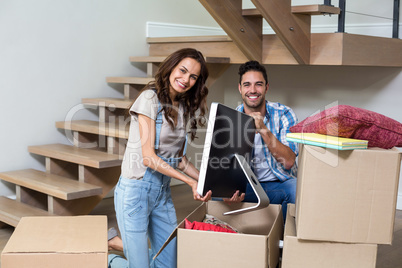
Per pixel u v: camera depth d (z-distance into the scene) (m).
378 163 1.50
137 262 1.89
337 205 1.53
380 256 2.70
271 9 2.74
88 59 3.90
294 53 2.96
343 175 1.51
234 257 1.58
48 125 3.70
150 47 4.31
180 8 4.57
